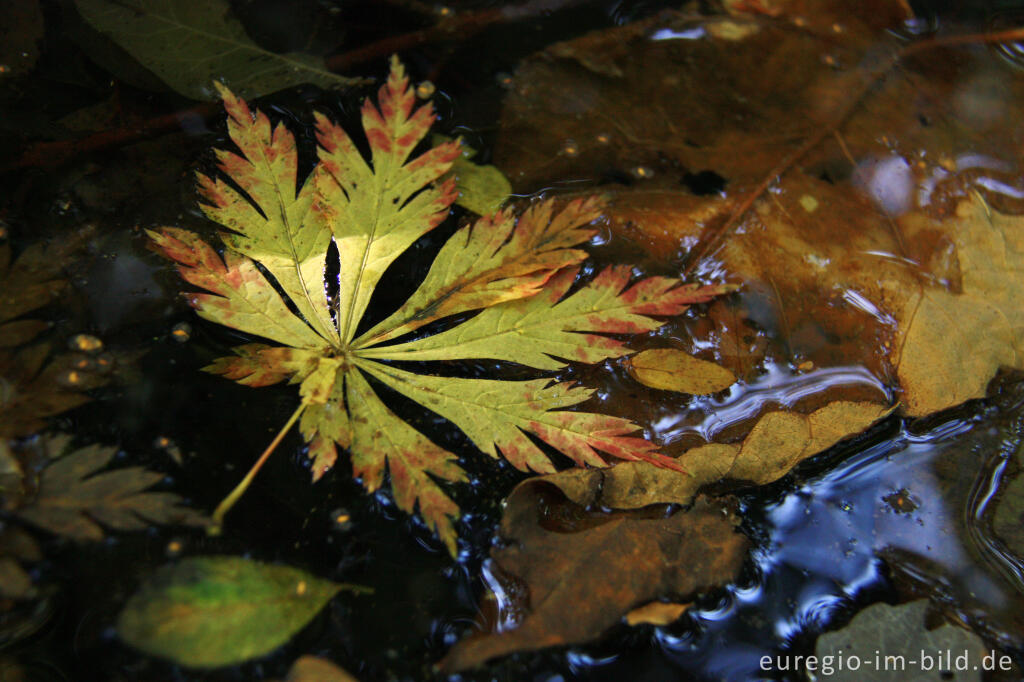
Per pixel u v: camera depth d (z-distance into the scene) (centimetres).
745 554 61
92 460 61
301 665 60
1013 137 68
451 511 61
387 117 65
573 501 61
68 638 59
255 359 62
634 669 60
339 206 64
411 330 63
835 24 71
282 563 60
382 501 62
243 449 62
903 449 63
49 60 67
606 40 70
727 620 61
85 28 67
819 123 68
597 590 60
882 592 61
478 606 60
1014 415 64
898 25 71
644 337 64
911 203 67
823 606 61
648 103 69
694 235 66
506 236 64
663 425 63
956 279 65
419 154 67
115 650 59
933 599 61
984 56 70
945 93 69
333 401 62
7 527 60
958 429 64
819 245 66
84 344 62
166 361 62
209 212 63
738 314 64
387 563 61
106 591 60
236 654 59
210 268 63
